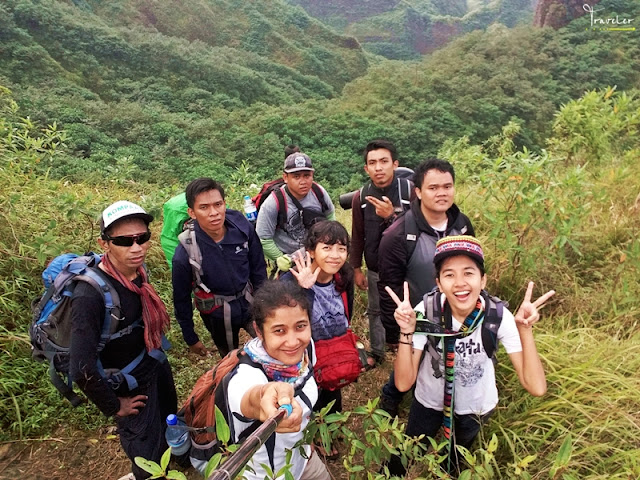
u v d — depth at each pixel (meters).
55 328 1.84
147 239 1.91
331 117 34.56
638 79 35.09
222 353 2.88
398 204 2.92
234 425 1.54
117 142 27.31
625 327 2.96
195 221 2.54
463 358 1.79
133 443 2.03
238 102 43.06
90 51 40.69
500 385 2.46
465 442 2.01
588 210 3.71
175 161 26.81
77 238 3.87
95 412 2.73
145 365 2.05
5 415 2.61
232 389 1.52
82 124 27.03
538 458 2.04
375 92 38.38
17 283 3.23
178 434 1.86
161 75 43.53
